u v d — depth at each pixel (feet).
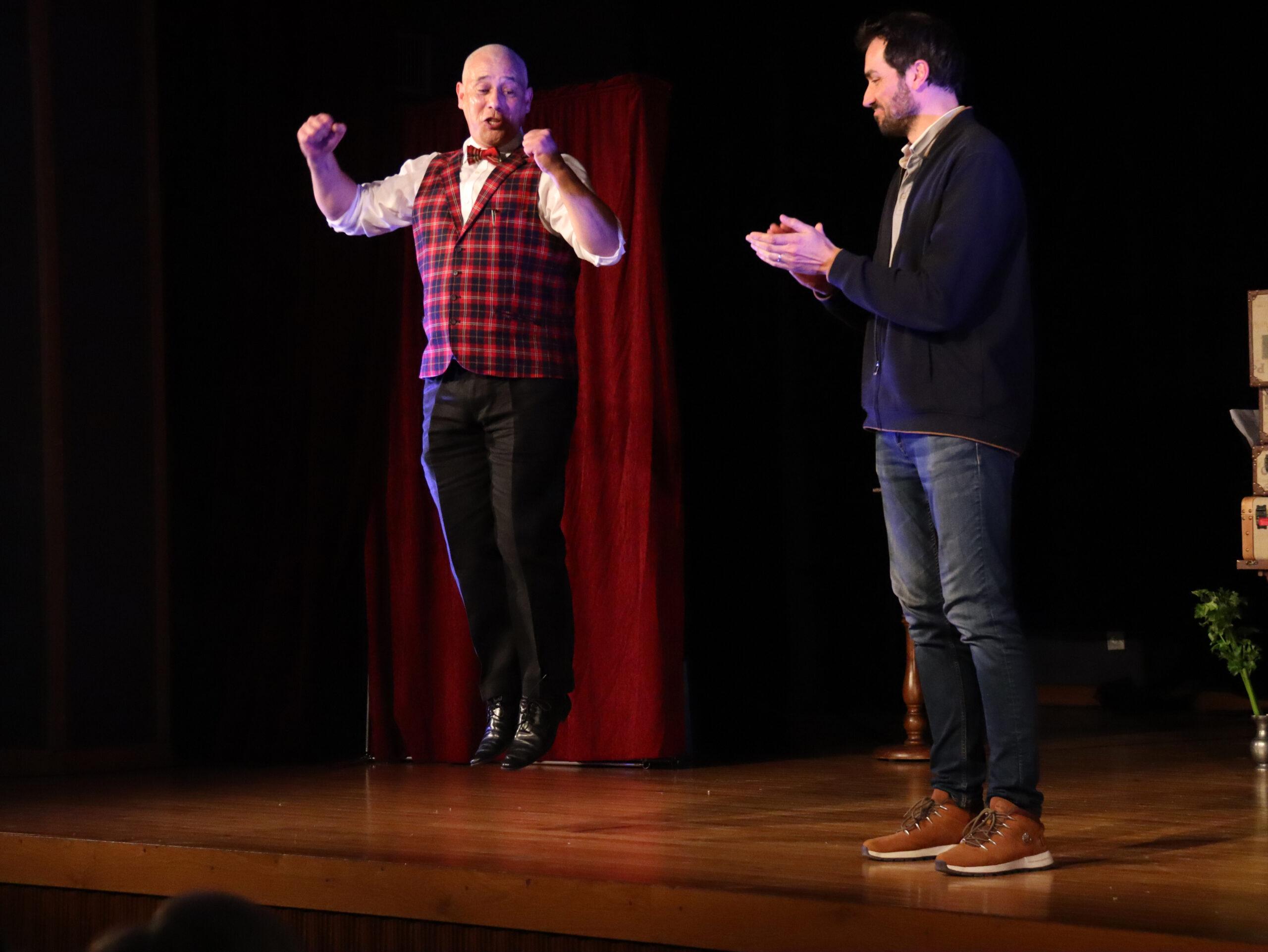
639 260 17.74
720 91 22.31
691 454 21.45
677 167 21.38
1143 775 15.81
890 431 9.95
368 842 11.62
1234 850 10.73
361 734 19.86
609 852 10.87
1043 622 26.78
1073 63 25.05
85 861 11.94
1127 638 25.95
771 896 9.04
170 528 19.93
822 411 24.77
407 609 19.13
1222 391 25.09
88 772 18.53
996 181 9.69
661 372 17.80
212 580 20.12
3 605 18.54
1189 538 25.61
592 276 17.95
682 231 21.44
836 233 24.43
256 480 20.01
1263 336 17.21
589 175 17.92
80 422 19.02
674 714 17.69
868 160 24.94
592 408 17.92
